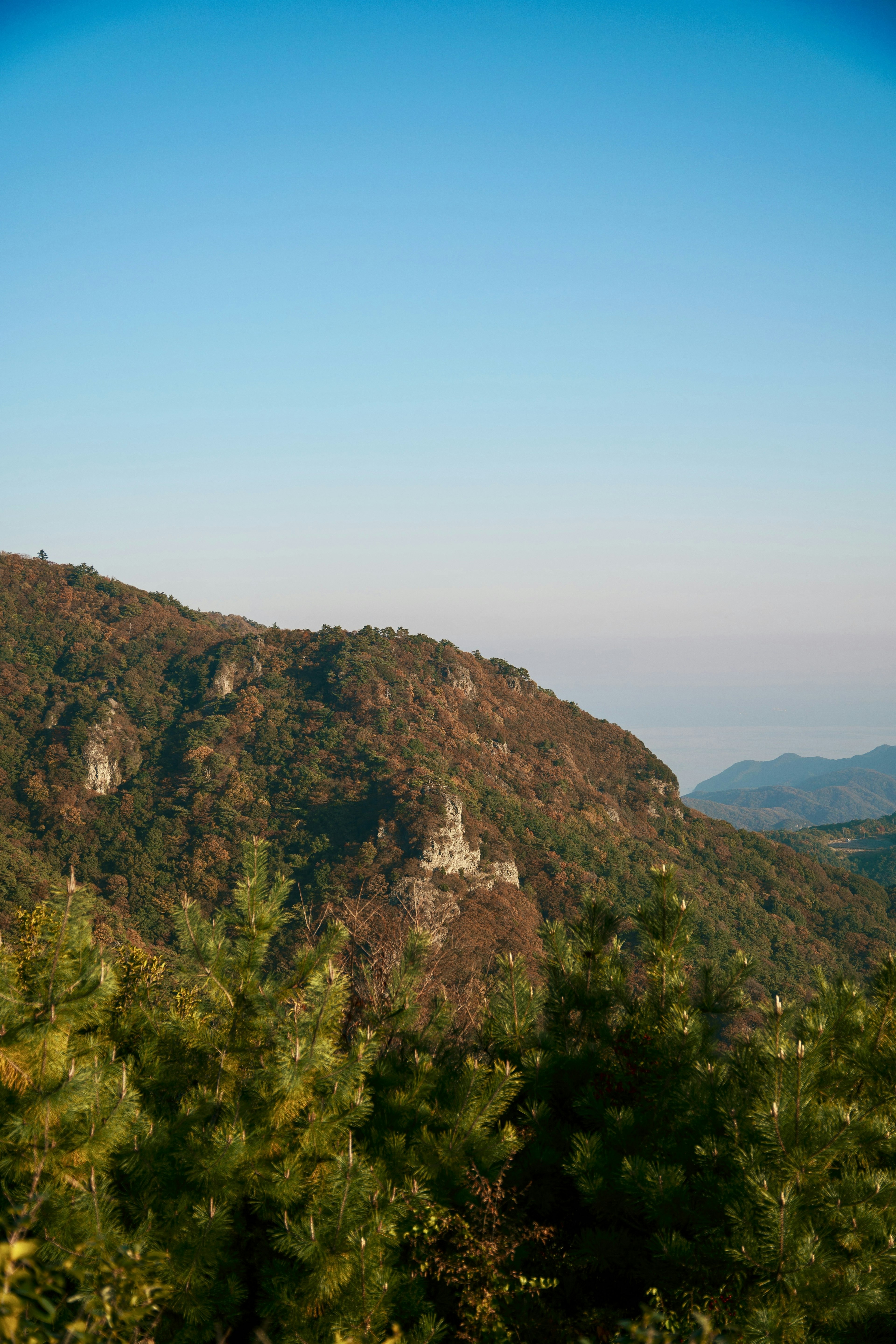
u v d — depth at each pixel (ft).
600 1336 13.91
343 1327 12.73
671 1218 14.75
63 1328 10.81
